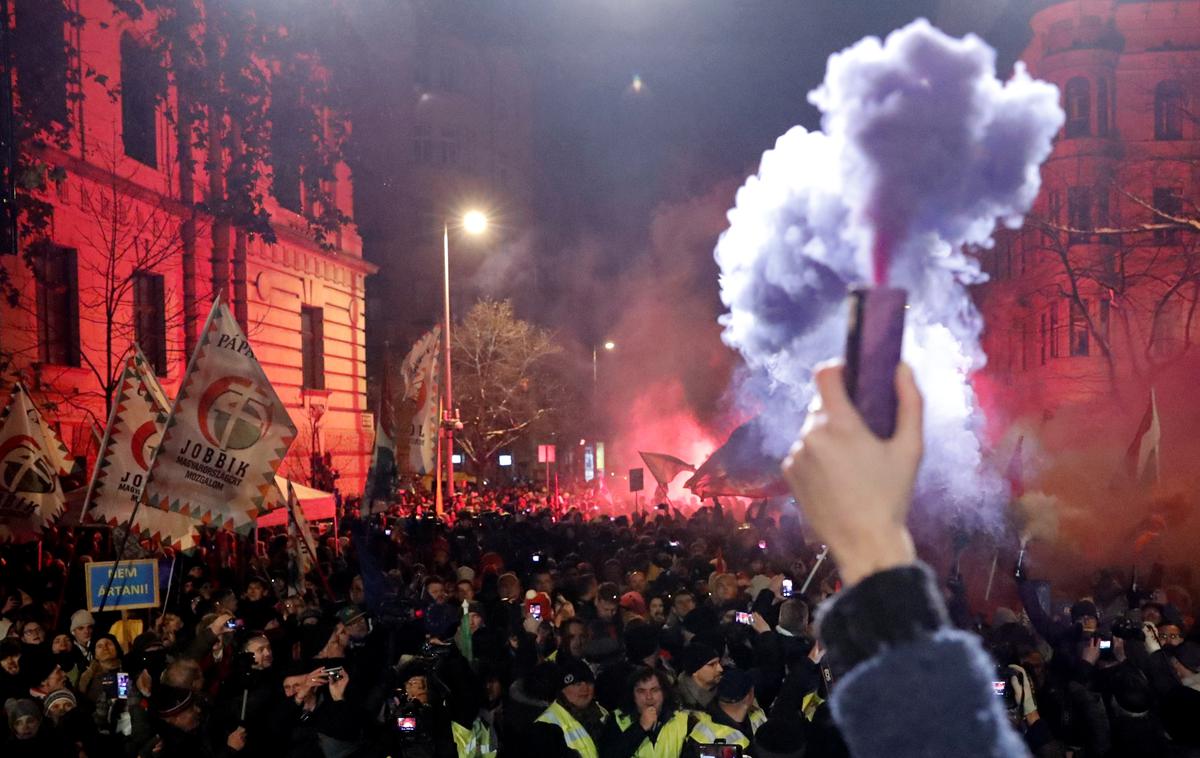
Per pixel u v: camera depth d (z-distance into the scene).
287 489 13.96
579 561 15.36
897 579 1.16
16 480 14.15
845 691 1.18
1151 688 7.97
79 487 16.86
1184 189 38.75
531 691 7.33
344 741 6.88
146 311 23.91
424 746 7.48
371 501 20.03
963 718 1.14
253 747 6.94
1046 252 40.41
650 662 8.29
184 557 14.77
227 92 18.67
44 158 19.69
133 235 23.20
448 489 32.41
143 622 12.00
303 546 14.27
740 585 12.02
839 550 1.18
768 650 8.38
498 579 12.70
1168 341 35.69
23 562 15.05
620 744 6.82
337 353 36.06
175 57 18.81
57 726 7.49
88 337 21.64
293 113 19.19
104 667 8.98
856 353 1.15
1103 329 35.34
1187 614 12.02
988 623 11.41
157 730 7.10
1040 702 8.21
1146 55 40.00
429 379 23.64
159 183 24.64
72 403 20.05
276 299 30.88
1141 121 39.81
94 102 21.91
